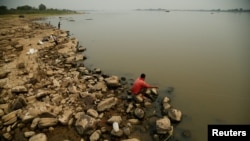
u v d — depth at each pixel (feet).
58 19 254.68
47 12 426.92
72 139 21.26
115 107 28.02
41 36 87.71
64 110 26.21
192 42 83.92
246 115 27.17
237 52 65.05
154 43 81.41
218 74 43.86
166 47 73.20
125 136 22.00
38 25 136.87
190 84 38.06
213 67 48.88
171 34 108.68
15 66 43.98
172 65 50.44
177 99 31.68
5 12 317.42
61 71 42.04
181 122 25.36
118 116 24.77
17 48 59.98
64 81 35.99
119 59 56.34
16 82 34.73
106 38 94.58
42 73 39.99
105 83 35.73
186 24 178.60
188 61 54.13
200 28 141.08
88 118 22.90
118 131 21.94
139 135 22.43
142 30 127.95
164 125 22.75
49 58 53.11
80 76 40.32
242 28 142.51
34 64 46.01
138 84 29.58
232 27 149.69
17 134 21.85
